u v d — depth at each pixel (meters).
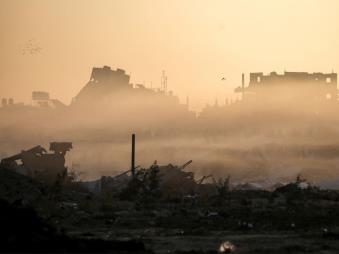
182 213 137.88
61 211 131.75
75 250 76.62
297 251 89.50
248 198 166.12
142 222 124.19
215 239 102.31
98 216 130.88
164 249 90.25
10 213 79.81
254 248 91.94
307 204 149.75
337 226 120.06
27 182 148.38
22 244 74.06
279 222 124.44
